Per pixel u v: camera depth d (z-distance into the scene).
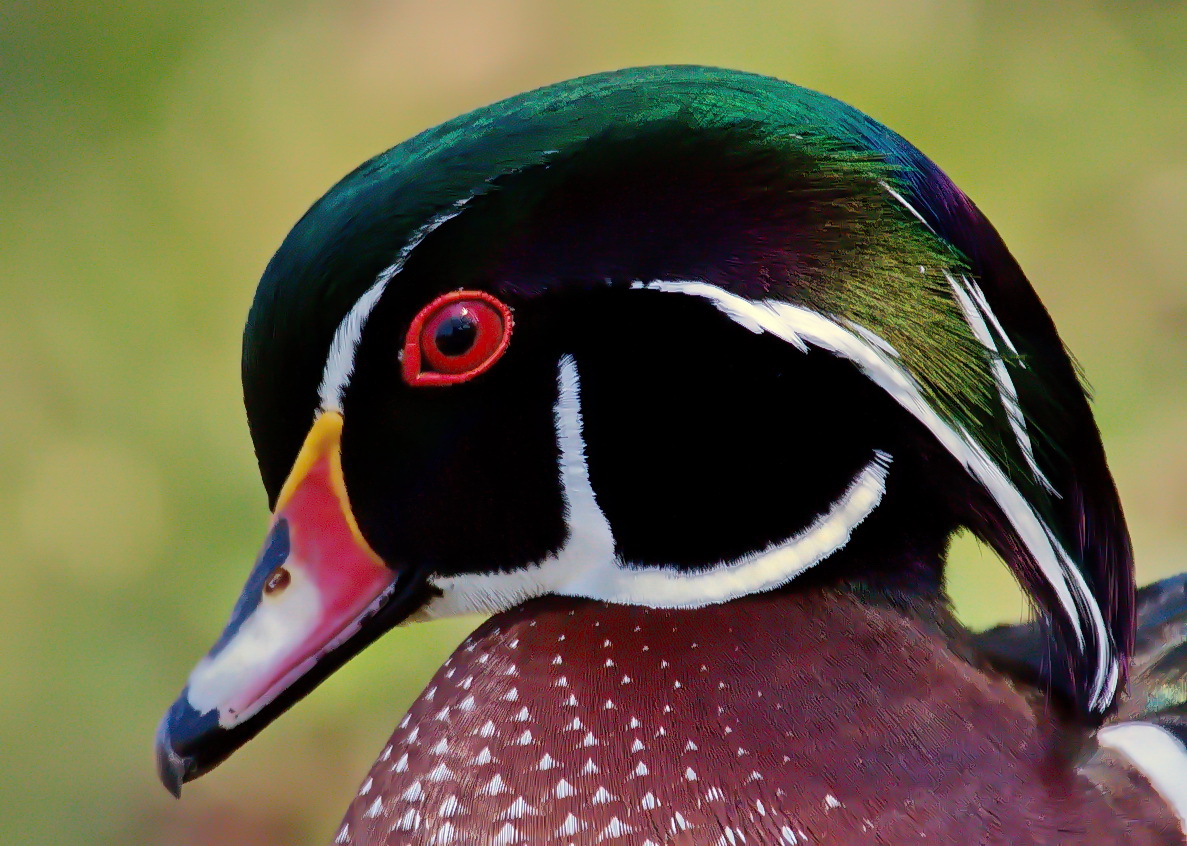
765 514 1.66
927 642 1.66
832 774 1.65
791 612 1.66
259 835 1.83
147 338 2.36
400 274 1.65
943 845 1.64
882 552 1.66
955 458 1.65
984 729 1.65
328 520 1.66
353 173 1.65
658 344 1.65
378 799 1.66
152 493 2.14
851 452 1.65
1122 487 2.05
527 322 1.65
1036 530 1.65
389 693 1.89
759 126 1.65
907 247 1.64
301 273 1.65
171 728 1.66
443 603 1.67
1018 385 1.65
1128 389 2.18
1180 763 1.66
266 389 1.66
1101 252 2.34
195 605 2.04
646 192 1.65
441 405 1.66
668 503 1.66
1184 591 1.70
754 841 1.64
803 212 1.64
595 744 1.65
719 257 1.65
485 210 1.65
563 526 1.66
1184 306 2.27
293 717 1.89
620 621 1.66
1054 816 1.65
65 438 2.22
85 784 1.92
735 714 1.65
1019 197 2.40
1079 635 1.66
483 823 1.65
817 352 1.65
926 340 1.64
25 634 2.04
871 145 1.65
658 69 1.65
